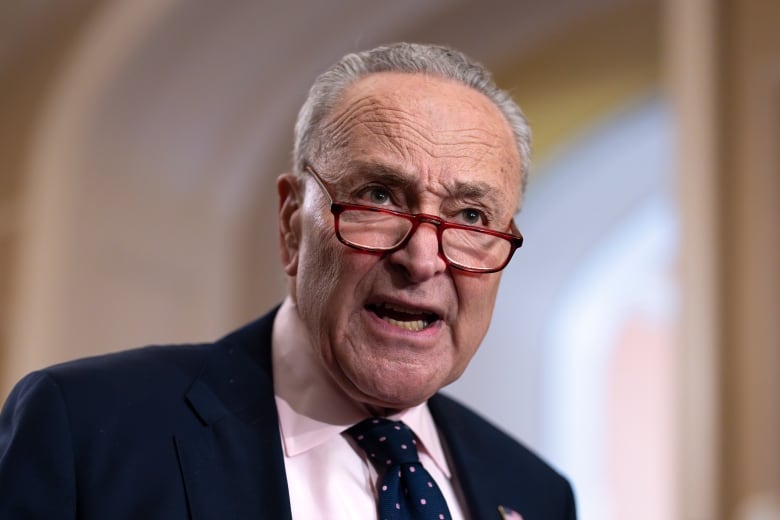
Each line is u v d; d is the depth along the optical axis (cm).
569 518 218
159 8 539
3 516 158
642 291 900
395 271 175
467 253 180
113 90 558
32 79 588
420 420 204
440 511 182
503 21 611
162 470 170
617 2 593
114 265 571
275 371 196
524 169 201
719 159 370
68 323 547
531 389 852
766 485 344
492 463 212
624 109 654
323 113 188
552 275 844
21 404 169
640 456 977
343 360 177
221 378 189
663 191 761
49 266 545
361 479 186
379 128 177
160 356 189
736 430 354
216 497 170
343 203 177
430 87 183
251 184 632
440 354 180
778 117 363
